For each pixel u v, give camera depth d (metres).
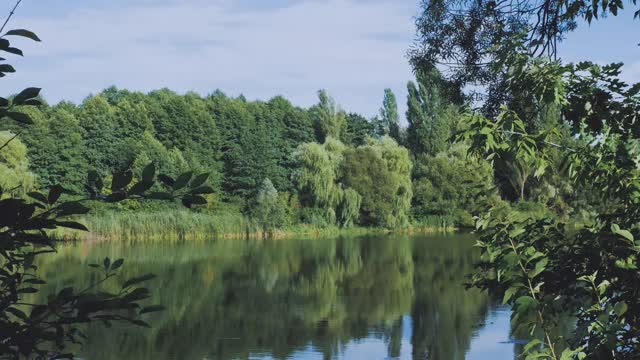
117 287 17.95
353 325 14.55
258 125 56.62
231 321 14.99
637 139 2.70
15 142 30.69
